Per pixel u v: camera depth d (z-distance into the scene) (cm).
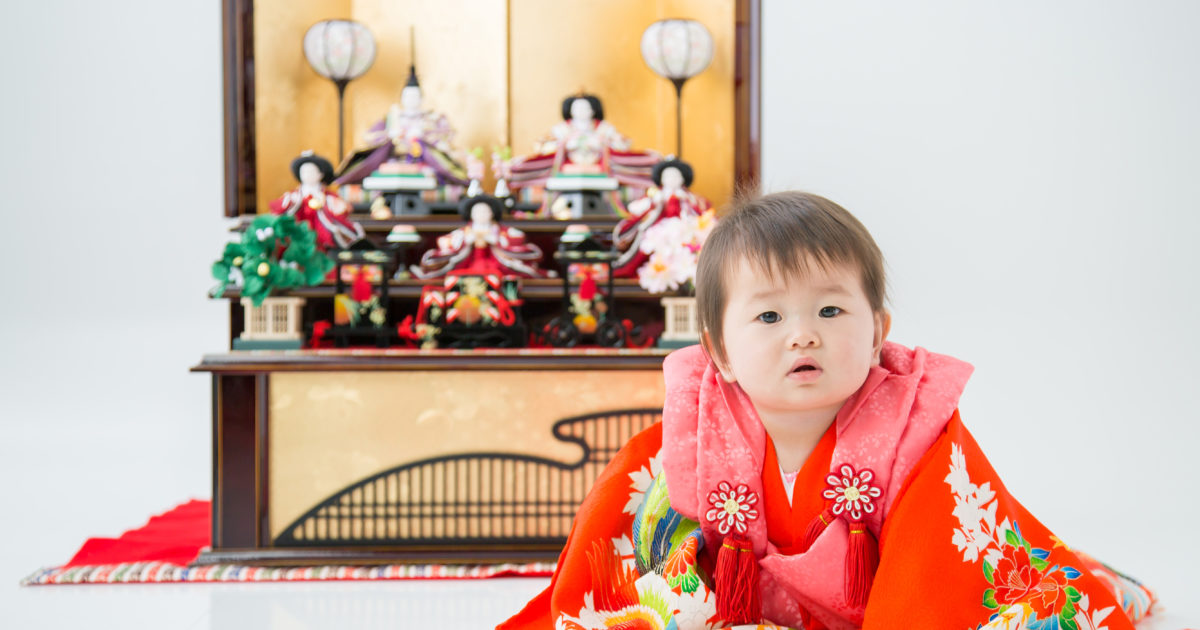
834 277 142
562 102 365
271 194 351
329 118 368
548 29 375
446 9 375
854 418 148
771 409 148
